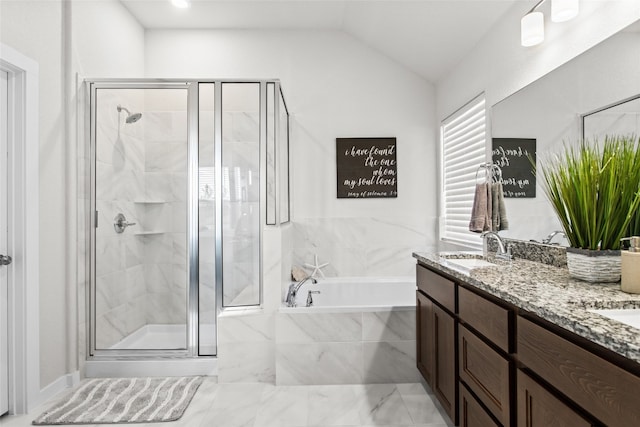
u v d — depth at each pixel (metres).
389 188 3.93
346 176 3.91
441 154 3.83
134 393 2.51
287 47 3.90
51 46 2.53
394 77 3.92
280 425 2.13
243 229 2.94
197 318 2.90
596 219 1.48
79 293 2.73
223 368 2.73
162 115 3.05
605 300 1.18
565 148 1.88
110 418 2.19
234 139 2.97
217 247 2.92
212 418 2.21
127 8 3.49
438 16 2.89
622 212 1.43
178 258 3.12
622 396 0.81
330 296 3.62
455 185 3.54
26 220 2.27
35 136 2.34
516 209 2.35
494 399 1.46
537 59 2.16
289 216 3.85
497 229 2.44
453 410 1.89
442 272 2.12
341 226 3.91
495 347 1.49
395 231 3.93
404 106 3.93
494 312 1.45
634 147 1.44
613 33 1.58
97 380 2.73
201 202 2.96
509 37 2.49
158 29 3.86
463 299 1.78
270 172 3.02
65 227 2.65
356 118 3.92
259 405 2.36
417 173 3.95
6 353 2.24
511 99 2.44
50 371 2.48
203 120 2.98
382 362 2.67
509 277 1.63
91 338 2.85
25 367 2.26
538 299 1.20
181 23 3.76
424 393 2.50
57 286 2.56
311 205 3.91
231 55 3.88
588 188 1.47
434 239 3.93
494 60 2.70
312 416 2.22
